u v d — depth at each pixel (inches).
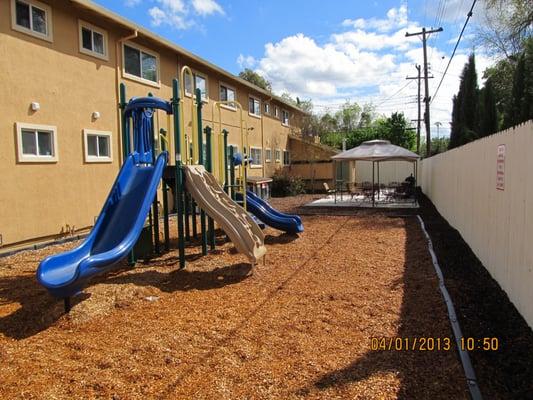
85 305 188.4
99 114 450.9
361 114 2364.7
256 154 933.8
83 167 426.9
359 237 389.7
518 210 181.2
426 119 1008.2
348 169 1175.6
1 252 330.0
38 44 372.8
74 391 120.8
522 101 333.1
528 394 115.9
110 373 131.4
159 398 116.9
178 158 270.8
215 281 242.5
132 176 269.9
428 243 340.2
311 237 392.2
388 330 164.6
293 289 224.1
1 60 337.1
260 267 273.6
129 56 506.6
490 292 207.2
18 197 351.6
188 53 602.5
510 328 161.9
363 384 122.8
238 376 128.9
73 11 414.6
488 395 116.4
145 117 301.7
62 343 156.0
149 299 207.2
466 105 524.1
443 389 119.1
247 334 161.9
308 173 1163.3
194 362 138.5
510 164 196.1
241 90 844.0
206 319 179.2
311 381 125.2
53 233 388.5
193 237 378.9
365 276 248.4
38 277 173.6
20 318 183.5
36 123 370.0
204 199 269.6
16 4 351.9
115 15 449.1
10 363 139.6
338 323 173.2
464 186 346.6
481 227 269.6
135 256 283.9
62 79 400.5
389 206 685.9
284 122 1138.7
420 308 188.7
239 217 275.4
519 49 431.5
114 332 165.6
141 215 231.1
